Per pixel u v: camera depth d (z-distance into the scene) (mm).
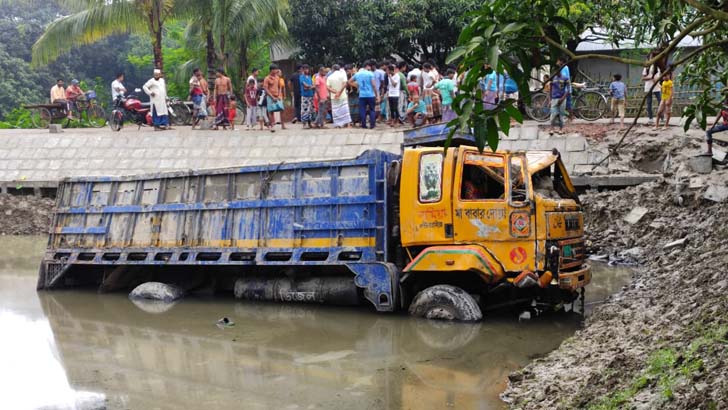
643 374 5309
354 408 6152
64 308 10844
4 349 8406
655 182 14234
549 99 18156
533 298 9422
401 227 9328
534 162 9391
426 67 19312
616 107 18453
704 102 6285
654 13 6719
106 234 12039
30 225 19297
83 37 24766
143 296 11383
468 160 8938
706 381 4641
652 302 8117
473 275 9406
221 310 10438
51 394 6547
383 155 9703
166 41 49875
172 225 11430
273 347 8258
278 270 10969
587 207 14430
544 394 5891
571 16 11414
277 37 26234
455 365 7305
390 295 9398
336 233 9930
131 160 20219
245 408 6242
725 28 4996
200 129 21531
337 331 8883
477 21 3982
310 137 19234
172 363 7723
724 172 13641
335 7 25297
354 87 20438
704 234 11211
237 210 10812
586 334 7574
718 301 6336
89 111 27234
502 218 8766
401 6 24547
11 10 49000
